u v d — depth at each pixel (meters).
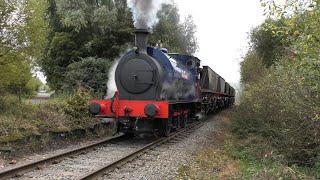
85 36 33.41
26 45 16.05
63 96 24.38
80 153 12.55
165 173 10.38
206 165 11.34
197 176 9.78
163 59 16.75
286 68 11.76
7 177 8.91
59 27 34.53
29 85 21.89
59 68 33.56
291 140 11.06
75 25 31.22
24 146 12.43
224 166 11.17
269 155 11.59
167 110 15.15
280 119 12.85
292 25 8.98
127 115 15.41
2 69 15.62
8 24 15.44
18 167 9.42
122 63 16.05
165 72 16.39
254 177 9.18
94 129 17.59
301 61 8.73
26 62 16.25
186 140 16.66
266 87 14.68
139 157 12.45
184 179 9.74
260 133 14.97
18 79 16.36
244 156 12.71
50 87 34.72
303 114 10.43
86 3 32.69
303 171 10.09
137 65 15.82
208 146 15.16
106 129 18.41
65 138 15.07
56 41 33.34
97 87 30.03
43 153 12.69
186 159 12.48
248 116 17.09
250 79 24.86
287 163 10.89
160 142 15.27
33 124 13.95
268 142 13.12
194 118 25.62
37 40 16.27
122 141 16.08
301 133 10.93
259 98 14.97
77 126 16.22
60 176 9.39
